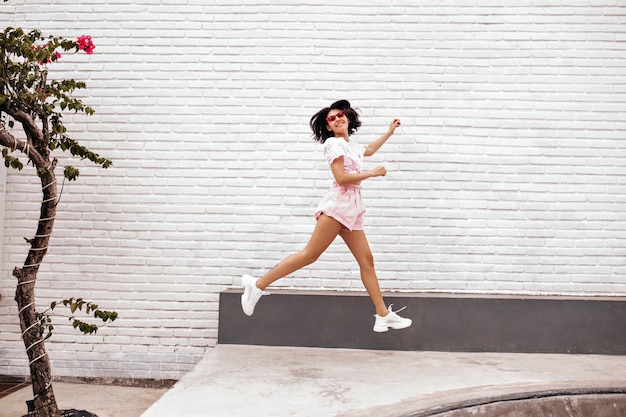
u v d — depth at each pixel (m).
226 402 2.61
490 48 4.26
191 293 4.25
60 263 4.27
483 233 4.20
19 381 4.22
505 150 4.23
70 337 4.25
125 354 4.24
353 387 2.87
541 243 4.18
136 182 4.29
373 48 4.29
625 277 4.15
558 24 4.25
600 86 4.23
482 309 3.84
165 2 4.34
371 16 4.29
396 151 4.25
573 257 4.17
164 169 4.29
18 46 3.18
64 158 4.29
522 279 4.17
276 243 4.25
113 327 4.25
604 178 4.20
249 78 4.30
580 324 3.81
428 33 4.27
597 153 4.21
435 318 3.83
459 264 4.19
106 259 4.27
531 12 4.27
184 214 4.27
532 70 4.25
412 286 4.19
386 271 4.20
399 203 4.23
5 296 4.25
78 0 4.35
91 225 4.28
